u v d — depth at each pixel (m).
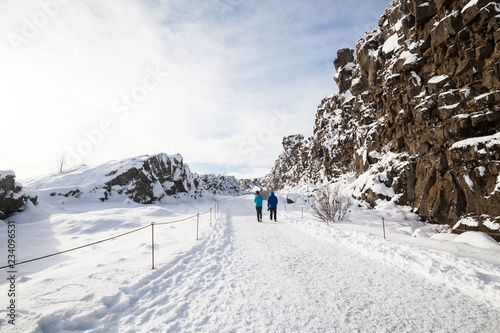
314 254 5.90
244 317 2.96
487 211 8.45
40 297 3.20
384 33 19.06
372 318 2.88
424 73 12.78
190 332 2.63
